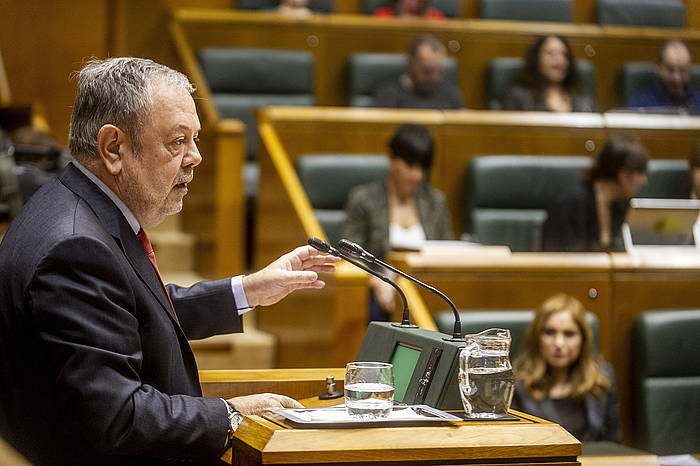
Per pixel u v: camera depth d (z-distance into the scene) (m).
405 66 9.10
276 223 6.83
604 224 6.50
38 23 9.90
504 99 8.69
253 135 8.82
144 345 2.76
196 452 2.65
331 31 9.35
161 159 2.81
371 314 5.67
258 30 9.24
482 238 7.27
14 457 1.21
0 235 5.17
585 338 4.96
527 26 9.61
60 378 2.55
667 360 5.65
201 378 3.30
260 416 2.61
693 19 10.42
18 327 2.64
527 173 7.36
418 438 2.42
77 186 2.81
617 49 9.71
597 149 7.66
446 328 5.23
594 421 4.92
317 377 3.37
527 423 2.56
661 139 7.72
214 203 7.59
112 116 2.79
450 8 10.29
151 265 2.85
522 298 5.54
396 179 6.54
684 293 5.83
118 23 10.09
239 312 3.36
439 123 7.46
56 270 2.60
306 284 3.38
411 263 5.40
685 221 6.46
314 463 2.35
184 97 2.86
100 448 2.55
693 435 5.67
